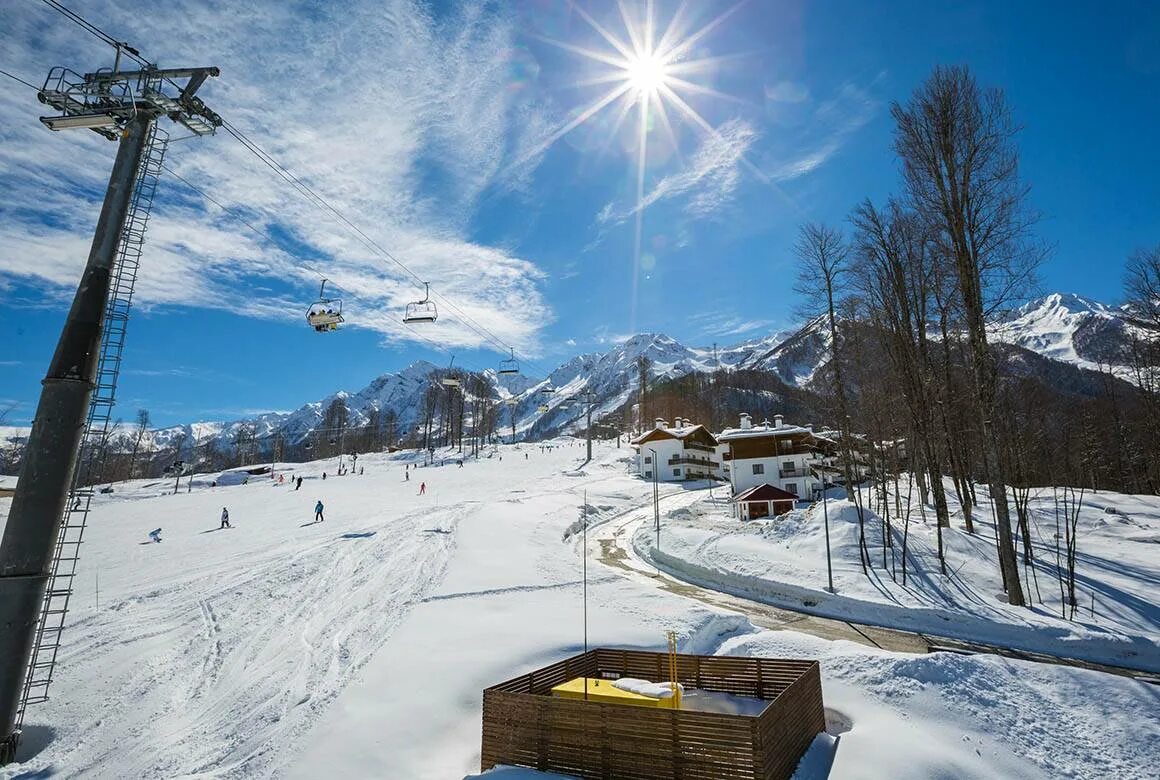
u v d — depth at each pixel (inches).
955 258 932.0
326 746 395.2
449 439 5620.1
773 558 1114.1
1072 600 765.9
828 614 880.9
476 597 823.7
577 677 433.7
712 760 301.1
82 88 476.4
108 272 472.7
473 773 364.8
